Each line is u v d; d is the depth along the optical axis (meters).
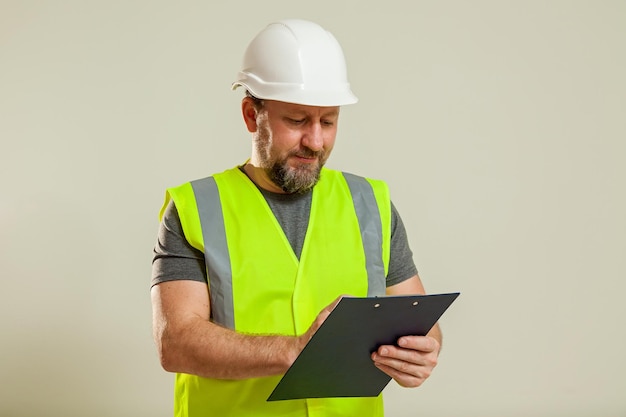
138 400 5.01
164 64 4.91
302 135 1.98
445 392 5.00
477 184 4.93
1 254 5.02
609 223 4.97
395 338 1.80
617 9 4.90
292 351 1.81
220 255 2.02
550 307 4.99
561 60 4.91
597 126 4.93
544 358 5.01
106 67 4.93
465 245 4.95
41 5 4.93
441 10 4.87
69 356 5.03
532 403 5.01
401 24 4.87
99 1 4.91
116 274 5.01
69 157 4.96
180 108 4.91
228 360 1.86
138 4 4.90
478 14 4.88
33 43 4.94
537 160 4.94
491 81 4.89
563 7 4.89
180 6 4.89
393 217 2.24
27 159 4.98
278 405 2.00
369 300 1.64
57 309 5.03
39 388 5.04
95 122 4.95
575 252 4.98
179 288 2.00
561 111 4.92
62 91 4.94
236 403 2.00
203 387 2.03
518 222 4.95
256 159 2.06
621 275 5.00
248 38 4.89
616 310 5.00
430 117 4.89
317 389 1.86
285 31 2.03
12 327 5.04
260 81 2.01
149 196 4.96
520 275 4.98
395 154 4.89
